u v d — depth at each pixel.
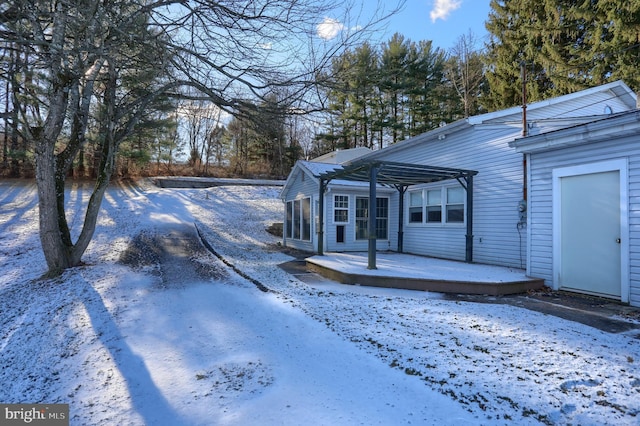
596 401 2.65
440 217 11.05
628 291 5.55
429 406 2.62
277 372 3.28
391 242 13.34
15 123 6.64
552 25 18.67
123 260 9.45
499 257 9.00
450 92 26.73
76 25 4.60
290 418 2.54
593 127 5.80
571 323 4.55
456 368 3.21
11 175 24.02
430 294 6.49
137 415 2.71
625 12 15.68
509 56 21.50
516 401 2.65
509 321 4.64
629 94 10.50
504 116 9.23
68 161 8.73
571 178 6.46
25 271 8.78
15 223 14.15
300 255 12.12
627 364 3.28
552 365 3.26
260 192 25.56
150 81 6.68
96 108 9.59
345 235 12.82
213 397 2.90
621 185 5.66
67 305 5.79
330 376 3.15
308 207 13.23
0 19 4.11
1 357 4.29
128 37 4.78
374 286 7.14
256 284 7.12
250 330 4.48
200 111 7.79
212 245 12.73
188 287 6.89
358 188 12.69
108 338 4.36
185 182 26.72
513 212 8.70
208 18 5.07
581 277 6.30
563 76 18.17
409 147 12.48
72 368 3.68
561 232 6.64
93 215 8.73
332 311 5.12
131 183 26.55
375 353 3.58
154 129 14.63
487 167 9.48
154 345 4.09
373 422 2.44
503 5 21.95
